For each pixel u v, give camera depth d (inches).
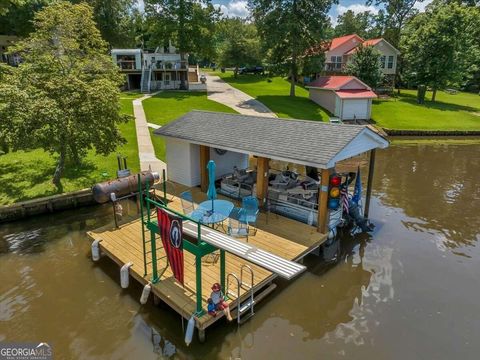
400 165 796.0
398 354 260.8
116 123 623.8
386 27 2060.8
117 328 286.2
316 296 329.4
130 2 1854.1
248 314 300.8
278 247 360.8
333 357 258.1
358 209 474.6
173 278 311.9
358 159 596.4
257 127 469.7
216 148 501.0
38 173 591.2
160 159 687.1
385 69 1738.4
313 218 411.8
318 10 1366.9
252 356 259.1
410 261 391.2
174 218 261.1
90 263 380.5
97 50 619.2
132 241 380.5
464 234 455.8
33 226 464.8
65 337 275.4
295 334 281.6
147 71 1612.9
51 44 564.1
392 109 1385.3
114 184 457.1
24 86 491.2
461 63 1524.4
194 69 2117.4
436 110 1407.5
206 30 1680.6
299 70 1497.3
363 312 307.6
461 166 789.9
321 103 1386.6
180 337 276.5
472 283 350.6
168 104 1210.0
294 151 388.5
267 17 1393.9
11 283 343.3
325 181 376.8
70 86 493.4
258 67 2417.6
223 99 1376.7
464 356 258.7
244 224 394.9
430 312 307.6
